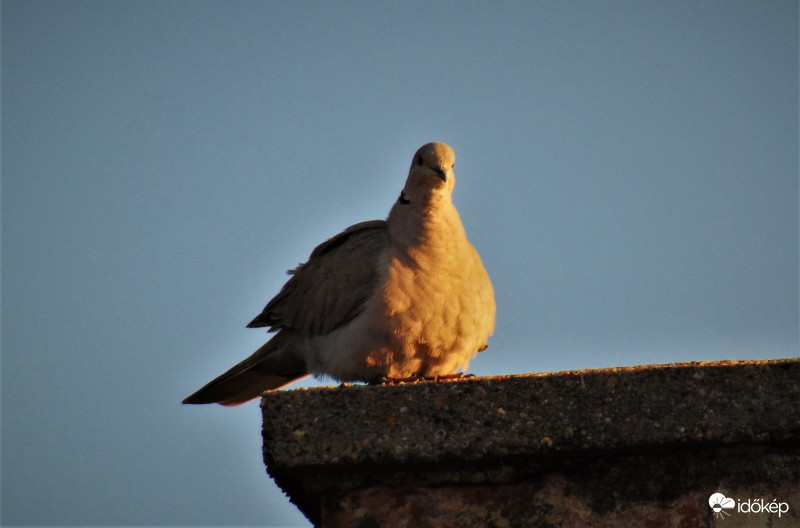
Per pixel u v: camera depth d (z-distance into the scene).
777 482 6.83
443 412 6.83
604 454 6.86
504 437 6.76
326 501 6.95
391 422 6.81
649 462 6.92
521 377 6.93
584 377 6.91
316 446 6.75
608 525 6.80
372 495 6.92
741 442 6.74
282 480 7.06
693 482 6.86
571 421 6.79
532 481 6.91
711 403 6.80
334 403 6.85
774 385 6.83
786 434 6.70
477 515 6.85
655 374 6.90
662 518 6.80
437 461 6.75
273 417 6.82
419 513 6.86
